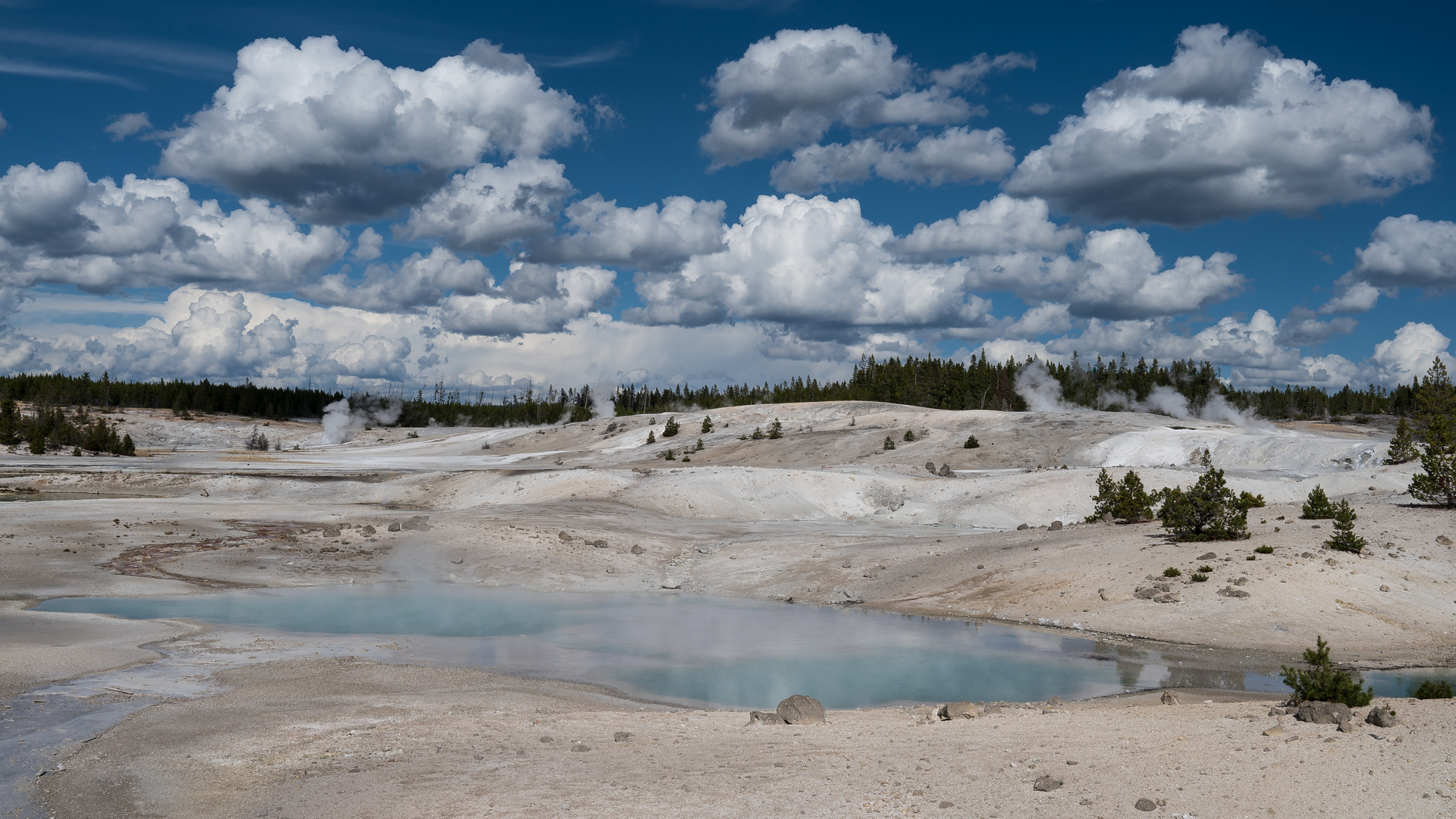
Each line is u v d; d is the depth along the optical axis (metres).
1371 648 23.81
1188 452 77.12
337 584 36.84
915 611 31.56
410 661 22.97
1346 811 9.41
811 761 12.55
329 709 16.97
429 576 38.56
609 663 23.14
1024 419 100.56
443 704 17.55
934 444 92.69
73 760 13.62
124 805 11.55
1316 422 168.50
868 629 28.34
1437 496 39.03
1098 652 24.28
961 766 11.92
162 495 71.31
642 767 12.51
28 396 194.00
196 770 12.91
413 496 69.44
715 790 11.21
